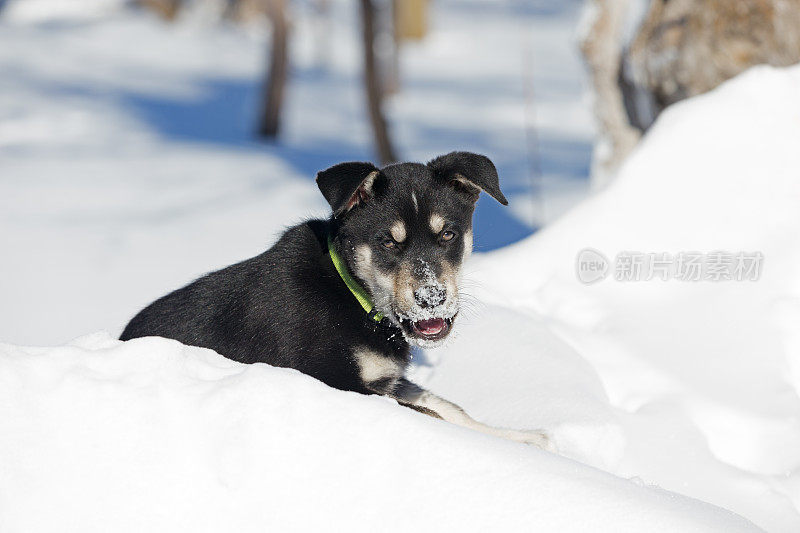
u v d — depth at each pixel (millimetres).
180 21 42844
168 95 26922
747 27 8188
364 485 3551
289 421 3699
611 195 7352
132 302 9227
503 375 5742
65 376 3822
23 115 21141
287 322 4922
